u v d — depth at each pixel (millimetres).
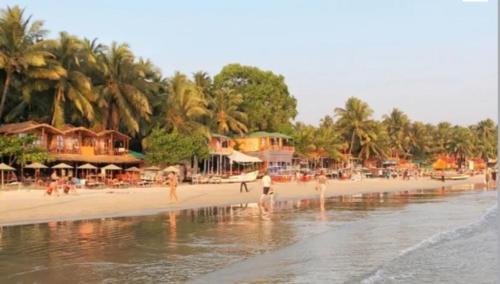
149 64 68938
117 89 60000
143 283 11273
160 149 59625
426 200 40281
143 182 54156
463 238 17953
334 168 104438
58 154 54156
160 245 16469
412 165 132250
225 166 79062
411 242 17141
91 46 61844
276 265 13234
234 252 15156
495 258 13945
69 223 22984
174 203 34406
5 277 11797
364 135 109562
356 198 43500
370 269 12633
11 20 51625
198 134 66500
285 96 95750
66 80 55750
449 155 159125
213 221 23891
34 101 57906
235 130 83000
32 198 35344
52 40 53719
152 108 66562
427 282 11266
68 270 12539
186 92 68750
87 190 45750
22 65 51469
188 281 11500
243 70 92500
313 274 12133
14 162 49438
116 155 60656
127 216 26422
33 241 17219
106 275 12047
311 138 93438
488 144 172625
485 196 46188
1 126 54750
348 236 18609
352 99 111938
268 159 82375
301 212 28875
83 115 57781
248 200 38688
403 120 139125
